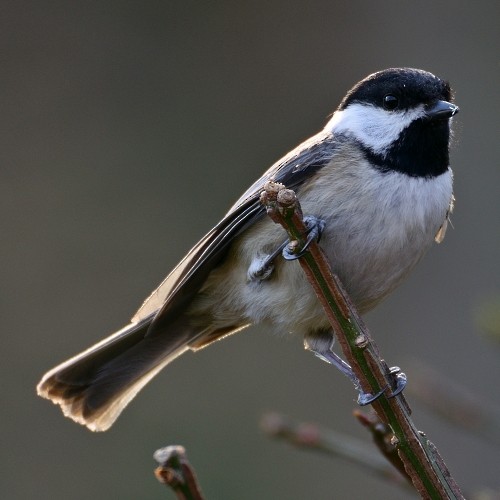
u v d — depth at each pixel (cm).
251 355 1193
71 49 1347
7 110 1321
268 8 1368
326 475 1091
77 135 1314
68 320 1224
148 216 1277
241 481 1104
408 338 1196
